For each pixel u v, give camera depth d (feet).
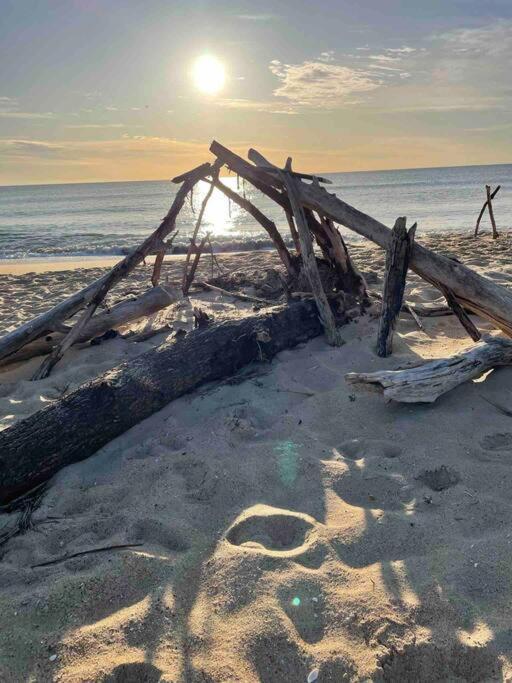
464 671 7.76
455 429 13.26
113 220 117.50
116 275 21.12
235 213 135.13
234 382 16.78
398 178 396.57
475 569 9.02
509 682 7.32
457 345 19.06
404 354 18.12
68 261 60.18
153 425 14.80
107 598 8.96
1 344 19.65
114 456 13.56
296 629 8.22
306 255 19.52
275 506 11.06
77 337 20.51
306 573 9.16
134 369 15.61
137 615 8.50
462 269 17.43
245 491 11.51
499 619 8.16
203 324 18.69
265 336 17.69
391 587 8.84
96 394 14.21
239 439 13.61
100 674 7.63
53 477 12.90
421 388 13.97
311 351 19.02
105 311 22.81
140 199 230.07
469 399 14.60
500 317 17.06
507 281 29.04
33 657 8.02
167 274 40.14
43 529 10.88
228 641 8.05
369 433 13.55
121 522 10.75
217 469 12.19
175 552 9.84
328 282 22.74
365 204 136.36
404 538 9.87
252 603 8.64
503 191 172.35
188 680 7.53
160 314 25.82
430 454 12.32
